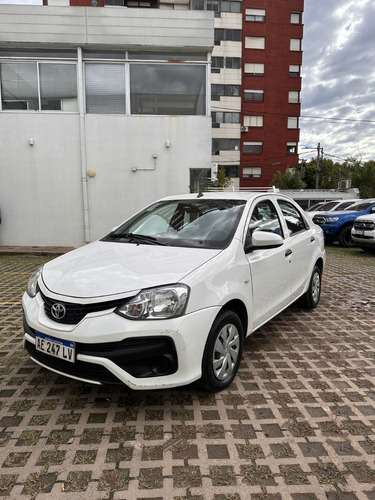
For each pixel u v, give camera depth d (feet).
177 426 8.09
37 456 7.13
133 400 9.08
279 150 122.01
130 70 34.53
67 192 35.19
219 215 11.51
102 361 7.64
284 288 12.85
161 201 13.93
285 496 6.28
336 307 17.08
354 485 6.51
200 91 35.35
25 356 11.48
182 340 7.88
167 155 35.35
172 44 33.58
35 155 34.55
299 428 8.07
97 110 34.83
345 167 146.41
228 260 9.57
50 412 8.55
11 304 17.11
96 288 8.21
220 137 119.03
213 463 7.02
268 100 119.85
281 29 118.21
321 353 11.95
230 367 9.61
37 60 33.78
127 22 33.09
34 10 32.50
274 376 10.37
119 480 6.58
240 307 10.16
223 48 116.06
